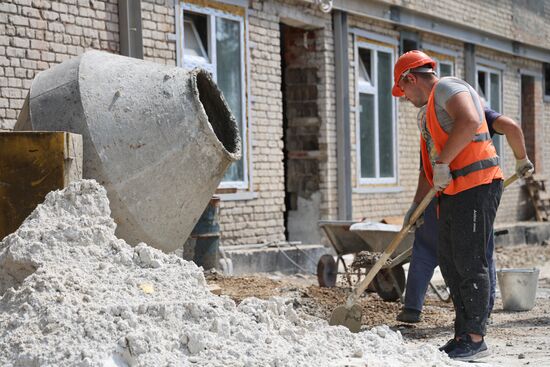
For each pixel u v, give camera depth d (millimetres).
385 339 6867
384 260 8078
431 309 10969
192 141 9141
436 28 22531
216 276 12367
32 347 5703
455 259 7574
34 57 12273
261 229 16672
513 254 21141
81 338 5758
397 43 21234
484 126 7648
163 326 6047
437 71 23344
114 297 6301
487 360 7527
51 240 6852
